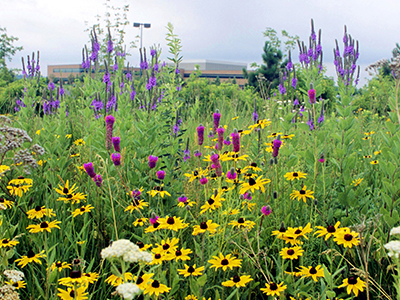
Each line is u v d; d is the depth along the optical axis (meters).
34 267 2.11
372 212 2.76
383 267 2.16
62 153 3.41
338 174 3.02
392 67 2.22
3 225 2.28
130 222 2.65
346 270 2.08
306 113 3.76
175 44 4.58
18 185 2.46
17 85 8.20
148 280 1.51
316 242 2.38
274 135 3.38
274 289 1.72
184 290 1.89
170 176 3.27
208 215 2.54
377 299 1.94
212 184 3.08
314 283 1.98
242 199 2.40
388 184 2.36
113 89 4.59
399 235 1.51
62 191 2.38
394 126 2.70
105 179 2.92
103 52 6.30
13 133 2.34
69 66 78.19
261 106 6.51
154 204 2.88
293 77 5.81
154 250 1.77
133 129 3.95
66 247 2.27
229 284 1.68
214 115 2.97
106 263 2.19
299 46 4.88
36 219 2.46
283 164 3.26
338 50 4.89
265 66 27.86
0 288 1.50
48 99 6.14
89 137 3.16
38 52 6.16
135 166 3.20
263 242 2.38
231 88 12.65
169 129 4.14
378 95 5.72
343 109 3.16
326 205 2.79
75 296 1.52
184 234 2.51
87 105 4.41
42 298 1.95
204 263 2.04
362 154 3.94
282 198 2.83
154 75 4.46
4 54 24.92
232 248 2.26
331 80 11.70
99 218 2.61
